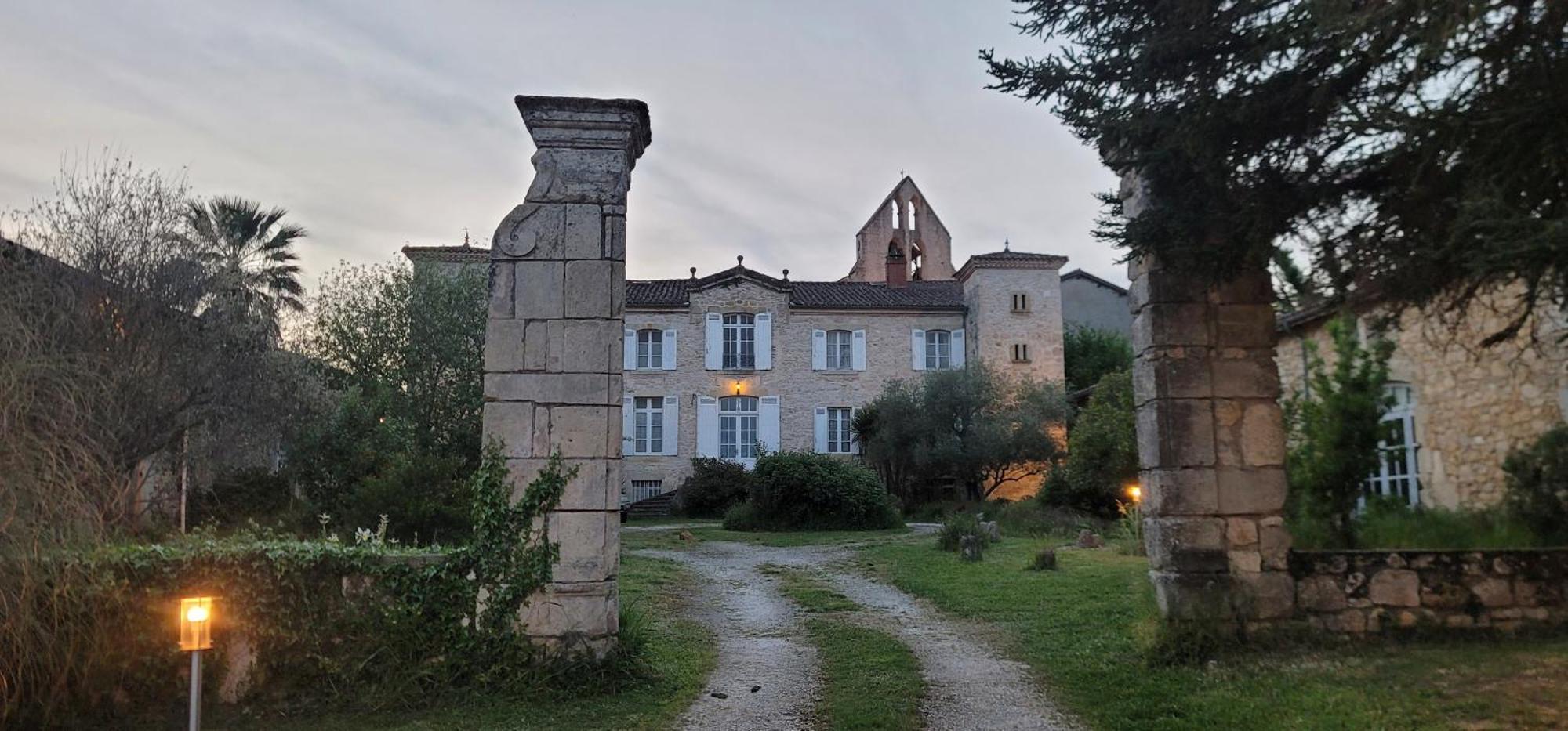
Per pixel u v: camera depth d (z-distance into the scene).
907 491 29.39
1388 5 5.14
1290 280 7.72
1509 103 5.21
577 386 7.31
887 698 6.85
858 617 10.47
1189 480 7.73
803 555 17.00
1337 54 6.07
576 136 7.58
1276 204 6.54
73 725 6.28
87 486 6.46
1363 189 6.60
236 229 22.38
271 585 6.82
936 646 8.79
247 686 6.69
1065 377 35.28
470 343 19.73
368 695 6.73
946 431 28.58
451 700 6.81
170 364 14.94
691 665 7.95
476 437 18.45
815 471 22.59
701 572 14.69
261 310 17.86
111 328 14.21
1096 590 11.07
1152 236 7.13
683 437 31.19
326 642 6.85
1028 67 7.06
